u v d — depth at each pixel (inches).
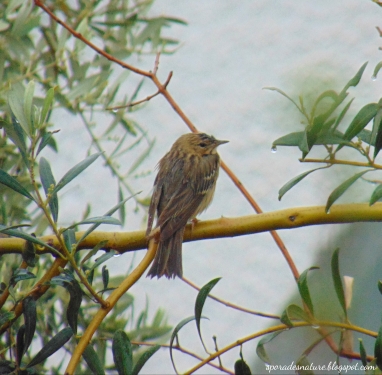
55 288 333.4
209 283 236.4
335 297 273.0
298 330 398.9
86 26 361.1
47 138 235.0
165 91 350.0
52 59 370.9
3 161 351.3
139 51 376.8
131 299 343.3
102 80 364.5
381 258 361.4
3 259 336.5
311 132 230.1
